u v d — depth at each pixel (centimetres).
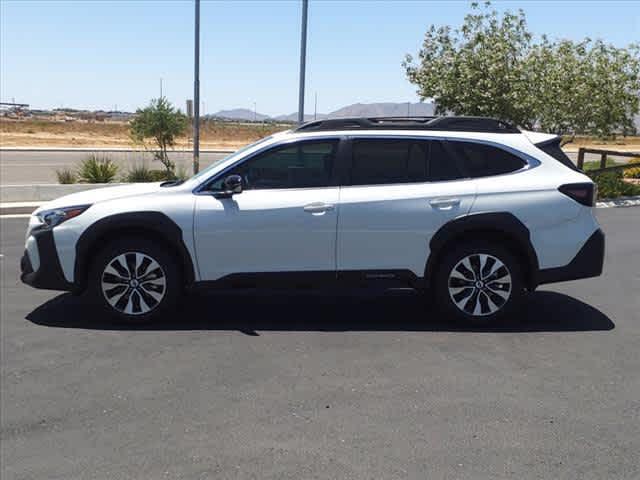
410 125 639
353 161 628
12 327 631
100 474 362
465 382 490
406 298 739
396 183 623
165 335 605
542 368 520
